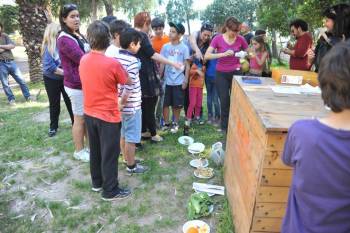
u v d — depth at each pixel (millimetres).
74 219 3018
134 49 3291
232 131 3211
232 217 2852
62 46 3654
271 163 1982
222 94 4562
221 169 3773
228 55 4340
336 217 1261
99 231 2867
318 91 2777
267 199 2084
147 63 4102
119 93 3318
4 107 6543
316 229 1312
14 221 3027
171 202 3258
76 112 3924
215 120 5441
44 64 4613
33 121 5648
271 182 2033
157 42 4973
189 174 3785
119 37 3311
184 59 4719
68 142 4680
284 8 9500
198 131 5055
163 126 5125
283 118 2051
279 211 2109
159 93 4367
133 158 3676
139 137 3580
